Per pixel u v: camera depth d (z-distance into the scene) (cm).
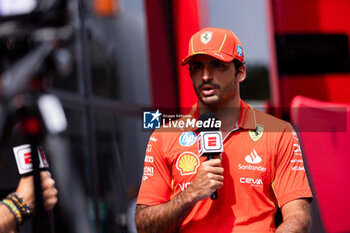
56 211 668
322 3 880
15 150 483
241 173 470
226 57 464
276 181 473
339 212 756
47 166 497
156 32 899
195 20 853
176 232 475
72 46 1040
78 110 1052
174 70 845
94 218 977
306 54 864
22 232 504
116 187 1076
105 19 1137
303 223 452
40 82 669
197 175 447
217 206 467
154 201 480
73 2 1022
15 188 538
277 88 841
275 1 875
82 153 1035
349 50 873
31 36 681
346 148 788
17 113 571
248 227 461
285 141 479
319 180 764
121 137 1133
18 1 677
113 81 1191
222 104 482
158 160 489
